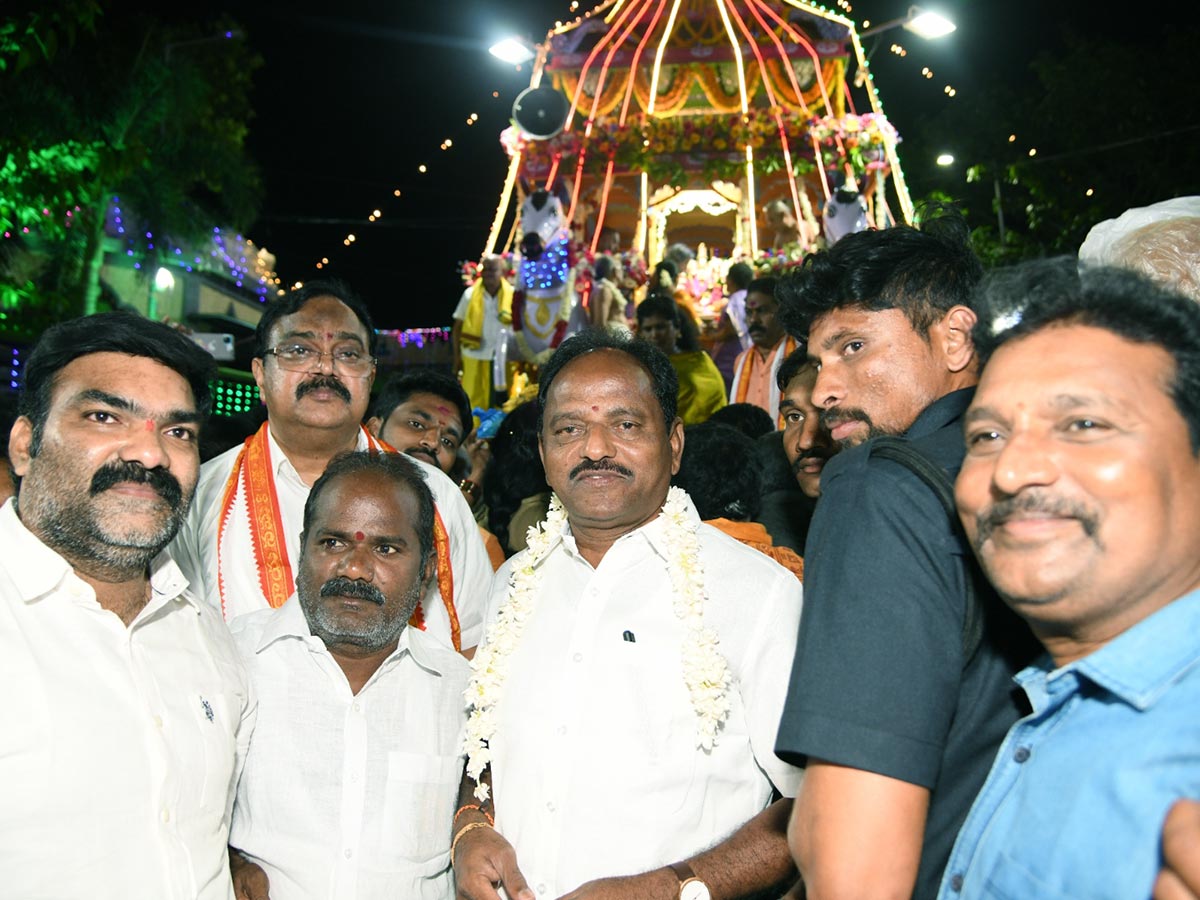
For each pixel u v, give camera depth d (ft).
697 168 45.06
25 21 25.93
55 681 6.81
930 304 7.20
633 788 7.78
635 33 48.96
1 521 7.20
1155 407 4.84
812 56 46.96
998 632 5.80
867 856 5.31
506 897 8.05
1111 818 4.53
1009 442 5.01
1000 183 66.13
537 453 14.80
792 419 12.25
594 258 40.45
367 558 8.96
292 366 10.93
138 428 7.18
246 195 60.85
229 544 10.79
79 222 48.91
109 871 6.70
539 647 8.48
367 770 8.93
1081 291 5.19
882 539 5.78
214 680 7.88
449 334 61.11
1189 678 4.63
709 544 8.55
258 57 59.31
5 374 22.47
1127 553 4.73
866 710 5.46
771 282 22.24
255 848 8.76
